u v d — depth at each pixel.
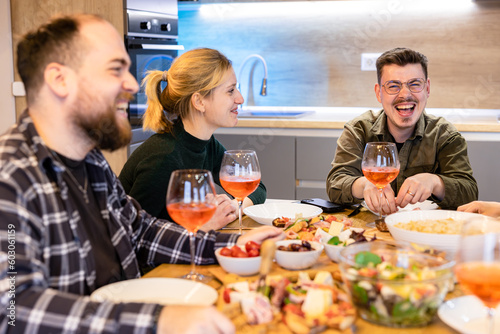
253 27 3.98
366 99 3.87
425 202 1.72
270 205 1.67
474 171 3.19
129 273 1.18
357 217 1.61
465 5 3.57
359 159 2.11
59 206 1.00
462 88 3.67
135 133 3.21
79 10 3.04
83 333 0.81
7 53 3.08
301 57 3.93
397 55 2.07
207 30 4.06
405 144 2.12
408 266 0.95
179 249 1.24
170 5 3.64
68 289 1.01
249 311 0.86
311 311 0.86
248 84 4.06
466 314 0.86
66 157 1.12
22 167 0.96
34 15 3.05
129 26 3.05
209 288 0.99
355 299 0.87
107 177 1.24
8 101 3.12
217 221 1.49
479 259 0.75
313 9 3.85
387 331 0.84
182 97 1.80
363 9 3.76
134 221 1.30
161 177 1.73
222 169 1.43
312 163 3.38
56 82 1.03
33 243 0.91
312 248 1.16
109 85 1.05
